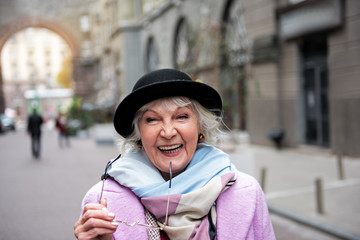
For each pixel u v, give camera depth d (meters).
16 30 39.66
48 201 6.31
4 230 4.81
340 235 4.19
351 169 7.87
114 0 31.94
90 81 42.94
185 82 1.30
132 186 1.32
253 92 12.60
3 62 68.19
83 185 7.62
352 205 5.30
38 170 9.84
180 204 1.26
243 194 1.37
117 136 1.54
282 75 11.61
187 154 1.38
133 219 1.30
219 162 1.38
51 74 70.38
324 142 10.45
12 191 7.20
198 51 8.33
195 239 1.25
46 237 4.54
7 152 14.88
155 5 23.36
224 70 7.93
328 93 10.14
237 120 7.56
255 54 12.15
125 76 28.38
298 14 10.46
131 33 28.42
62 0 41.28
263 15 11.91
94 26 40.97
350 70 8.99
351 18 8.92
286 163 9.00
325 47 10.14
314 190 6.27
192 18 17.06
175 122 1.35
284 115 11.62
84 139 21.91
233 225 1.32
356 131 8.92
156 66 24.56
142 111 1.37
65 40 42.25
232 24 13.95
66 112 24.94
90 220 1.14
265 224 1.41
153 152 1.37
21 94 68.88
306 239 4.27
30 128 12.68
